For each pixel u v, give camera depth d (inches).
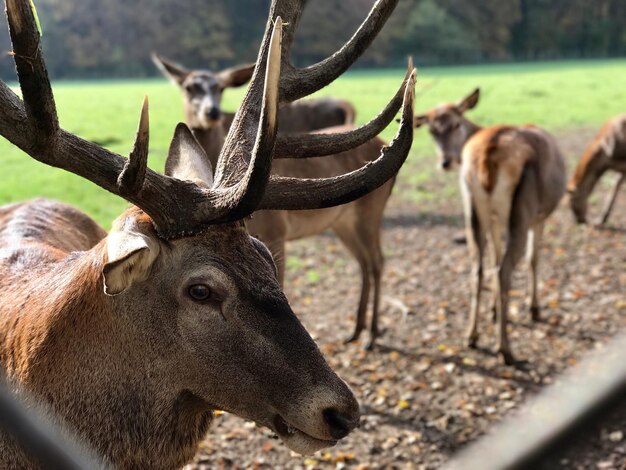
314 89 39.5
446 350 82.4
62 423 34.5
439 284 105.3
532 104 320.2
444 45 869.8
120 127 236.5
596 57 893.8
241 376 33.7
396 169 33.9
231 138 37.1
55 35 756.6
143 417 34.8
